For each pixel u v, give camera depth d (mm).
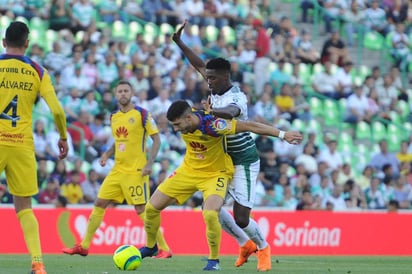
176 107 20438
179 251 33250
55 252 32188
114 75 45281
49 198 38375
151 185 39688
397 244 35969
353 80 53000
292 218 34656
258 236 22422
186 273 21156
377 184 44562
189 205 38719
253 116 46062
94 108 43438
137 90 44969
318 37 54719
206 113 20844
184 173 21562
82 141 41094
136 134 27312
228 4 51562
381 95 51250
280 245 34375
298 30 54625
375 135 49938
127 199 27344
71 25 47625
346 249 35281
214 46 49375
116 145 27422
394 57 55219
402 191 45312
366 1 55938
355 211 35625
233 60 48844
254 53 49250
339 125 49438
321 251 34938
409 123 51625
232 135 21344
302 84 49875
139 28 49688
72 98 43281
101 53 45812
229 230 23188
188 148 21391
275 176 42719
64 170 39188
